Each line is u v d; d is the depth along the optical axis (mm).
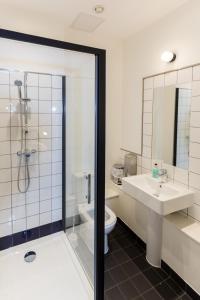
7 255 1993
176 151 1839
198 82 1595
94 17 1923
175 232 1705
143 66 2168
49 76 2062
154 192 1816
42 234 2279
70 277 1761
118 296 1612
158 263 1914
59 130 2221
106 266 1920
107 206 2488
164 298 1600
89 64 1373
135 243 2264
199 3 1548
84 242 1789
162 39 1905
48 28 2002
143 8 1758
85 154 1646
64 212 2307
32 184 2156
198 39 1575
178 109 1791
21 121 1997
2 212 2035
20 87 1939
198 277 1533
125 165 2488
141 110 2244
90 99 1423
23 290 1638
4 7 1778
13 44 1306
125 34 2279
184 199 1634
